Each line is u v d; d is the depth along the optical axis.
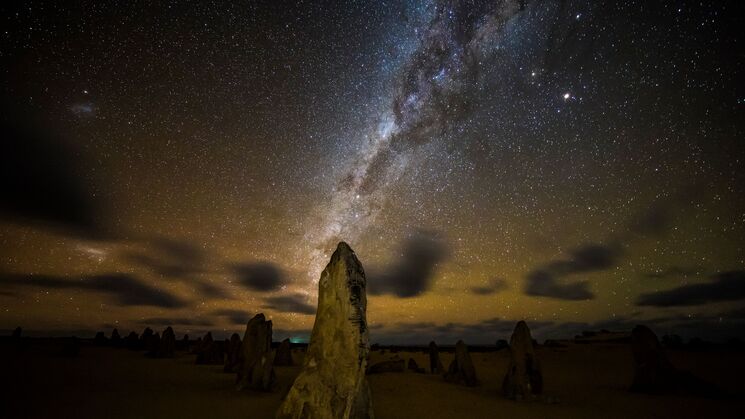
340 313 9.59
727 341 44.84
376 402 15.23
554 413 13.89
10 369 20.64
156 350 33.31
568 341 53.47
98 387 16.41
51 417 11.13
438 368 27.38
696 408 14.99
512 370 17.28
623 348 44.12
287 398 9.35
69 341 30.66
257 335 17.77
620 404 15.70
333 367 9.24
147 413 11.88
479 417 13.06
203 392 15.88
